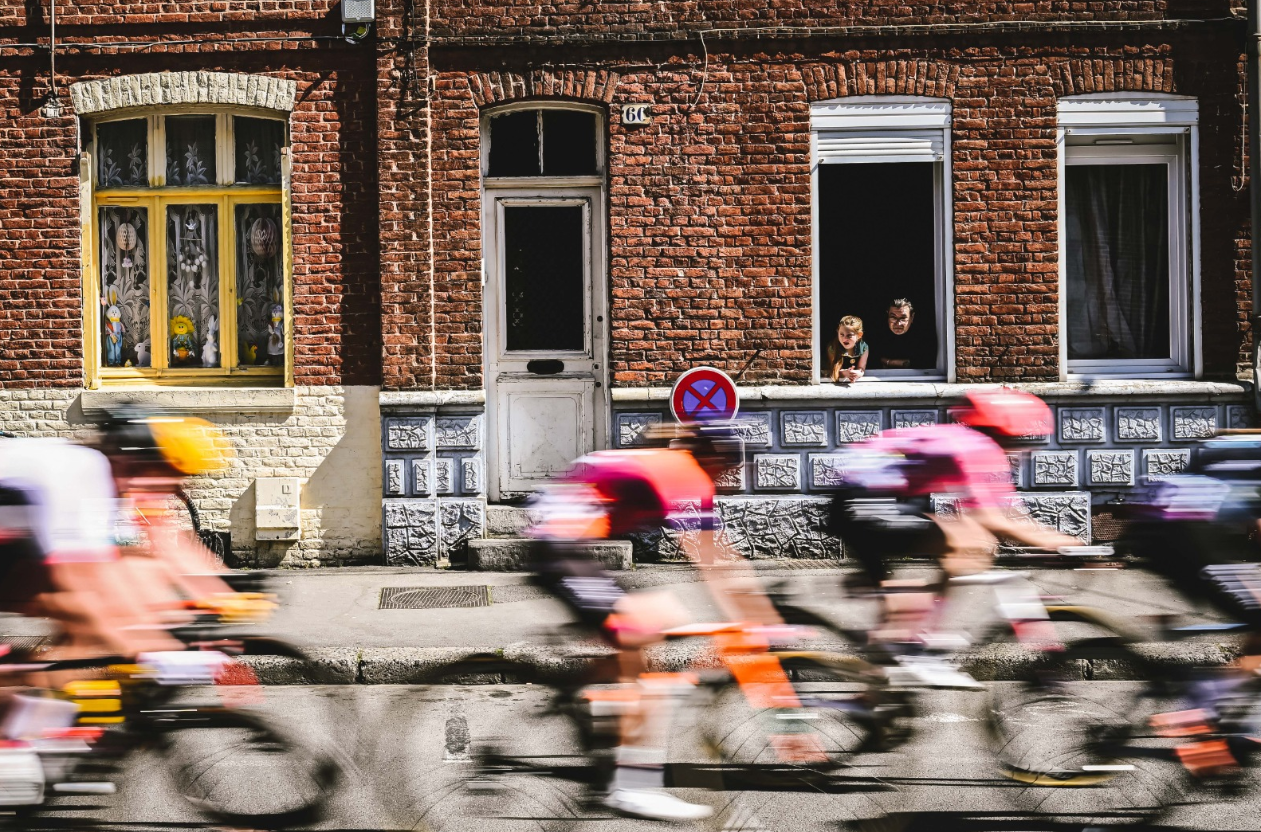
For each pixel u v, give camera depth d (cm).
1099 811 500
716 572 538
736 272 1097
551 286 1127
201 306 1126
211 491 1096
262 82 1088
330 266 1095
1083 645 530
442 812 491
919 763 555
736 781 512
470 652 770
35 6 1082
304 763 472
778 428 1096
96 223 1112
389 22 1077
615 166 1094
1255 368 1088
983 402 607
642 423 1095
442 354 1094
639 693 505
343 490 1098
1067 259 1141
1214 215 1103
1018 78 1095
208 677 477
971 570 573
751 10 1090
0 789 462
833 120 1095
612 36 1088
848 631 570
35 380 1098
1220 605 501
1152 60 1093
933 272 1121
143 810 470
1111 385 1091
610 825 496
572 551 521
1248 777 488
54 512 457
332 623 862
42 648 476
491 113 1108
